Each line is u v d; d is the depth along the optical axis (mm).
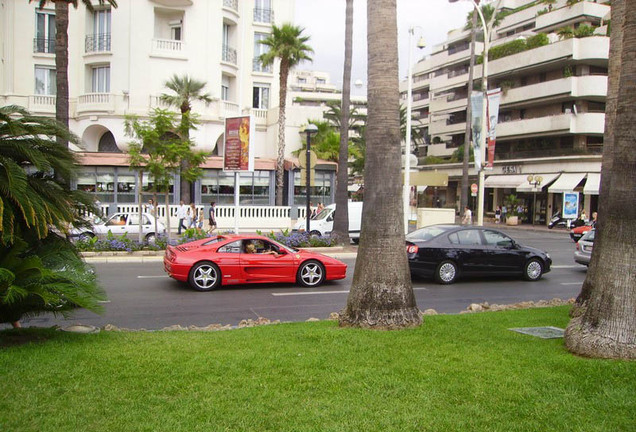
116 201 31484
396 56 7449
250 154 20031
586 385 4875
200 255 12578
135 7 35031
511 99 48719
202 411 4250
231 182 34656
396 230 7406
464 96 58250
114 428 3922
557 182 43125
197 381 4941
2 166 5836
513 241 15352
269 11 41719
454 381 5004
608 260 5879
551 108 46938
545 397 4617
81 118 35406
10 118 6047
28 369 5145
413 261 14047
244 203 34719
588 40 42562
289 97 68812
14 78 36250
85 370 5164
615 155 5887
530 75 49344
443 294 12812
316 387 4836
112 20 35031
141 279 14195
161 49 35625
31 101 36031
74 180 6727
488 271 14812
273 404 4418
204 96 33062
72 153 6750
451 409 4359
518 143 49906
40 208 5820
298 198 35719
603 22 47844
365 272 7434
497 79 52531
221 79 37938
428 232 14977
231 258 12719
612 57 9195
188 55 36281
